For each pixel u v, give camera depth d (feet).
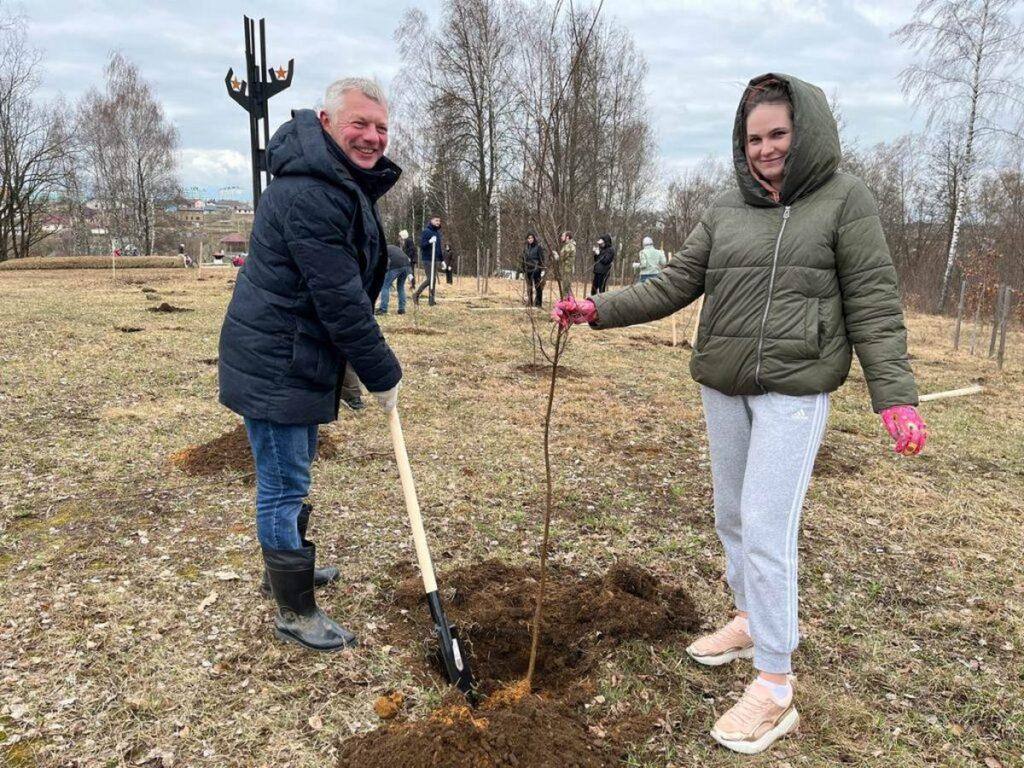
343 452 15.71
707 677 8.33
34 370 21.81
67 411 17.80
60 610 8.98
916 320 58.18
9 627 8.57
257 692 7.64
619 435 18.52
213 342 28.55
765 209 6.98
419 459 15.61
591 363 28.89
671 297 7.86
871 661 8.83
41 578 9.78
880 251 6.57
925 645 9.25
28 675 7.70
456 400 21.21
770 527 6.98
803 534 12.64
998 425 21.65
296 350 7.62
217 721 7.18
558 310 7.79
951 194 76.23
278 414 7.72
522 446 17.06
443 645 7.65
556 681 8.36
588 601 9.55
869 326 6.63
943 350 39.37
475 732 6.66
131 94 139.85
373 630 8.91
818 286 6.70
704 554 11.61
